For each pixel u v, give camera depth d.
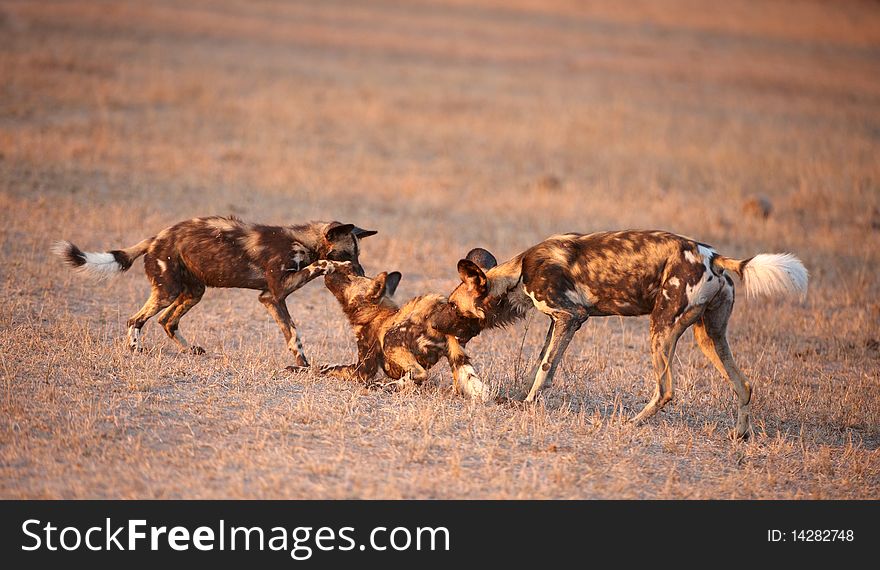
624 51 125.25
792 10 167.38
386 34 121.94
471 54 114.44
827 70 122.81
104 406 24.36
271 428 23.69
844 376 33.06
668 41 135.50
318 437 23.42
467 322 27.27
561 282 26.95
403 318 27.88
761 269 25.06
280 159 64.00
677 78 110.06
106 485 20.02
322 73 96.75
